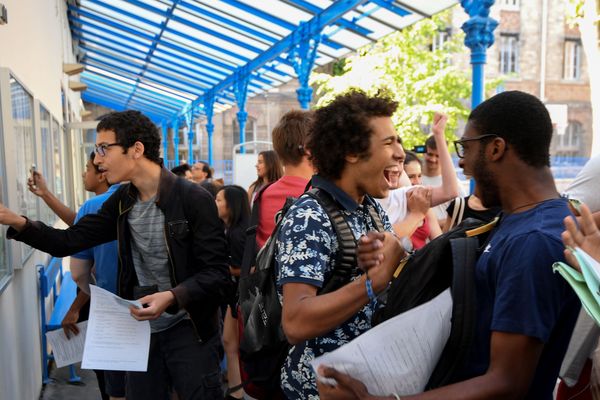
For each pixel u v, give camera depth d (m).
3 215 2.52
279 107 32.47
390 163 1.67
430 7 6.11
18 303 3.48
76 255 3.28
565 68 28.77
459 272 1.32
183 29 10.88
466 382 1.21
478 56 4.32
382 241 1.44
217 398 2.71
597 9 9.54
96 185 3.86
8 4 3.74
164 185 2.60
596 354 2.06
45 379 4.58
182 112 24.11
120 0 9.99
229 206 4.00
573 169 26.88
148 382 2.71
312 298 1.49
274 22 8.60
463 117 15.98
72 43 15.27
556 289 1.18
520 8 28.06
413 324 1.32
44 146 5.63
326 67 24.64
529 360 1.17
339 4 7.10
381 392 1.31
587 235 1.17
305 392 1.73
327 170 1.72
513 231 1.26
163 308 2.39
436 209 4.10
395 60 15.54
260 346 1.85
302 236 1.60
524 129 1.29
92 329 2.40
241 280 1.97
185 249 2.61
